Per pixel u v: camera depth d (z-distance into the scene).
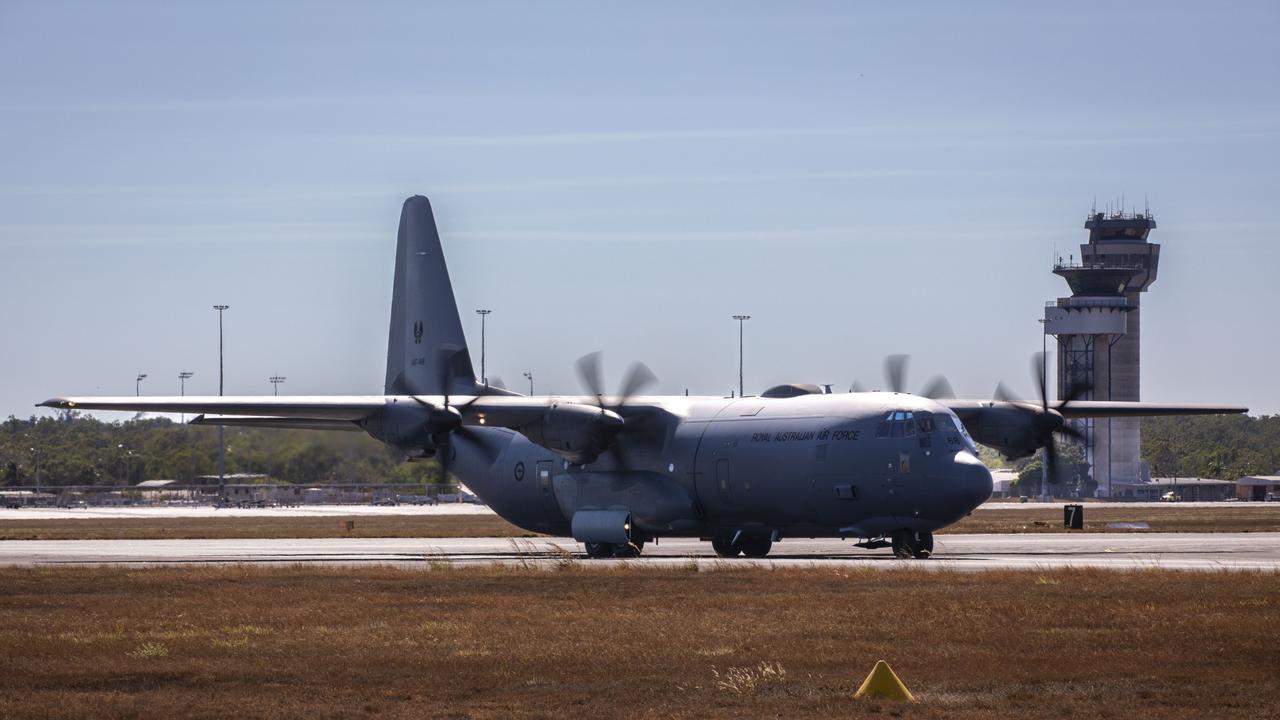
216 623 68.81
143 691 49.84
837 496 111.44
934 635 62.50
